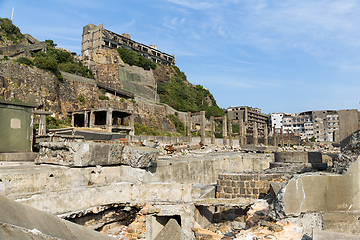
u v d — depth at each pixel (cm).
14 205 430
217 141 5488
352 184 790
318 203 779
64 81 4503
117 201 849
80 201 750
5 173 648
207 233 859
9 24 5672
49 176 717
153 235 879
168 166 1336
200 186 1429
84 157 808
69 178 765
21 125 1083
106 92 5441
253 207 977
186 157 1980
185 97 8412
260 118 13200
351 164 800
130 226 873
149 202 904
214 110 9200
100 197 804
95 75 6556
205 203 959
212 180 1833
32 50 5178
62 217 695
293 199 773
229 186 1313
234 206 979
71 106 4450
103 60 7062
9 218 388
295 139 7338
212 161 1859
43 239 391
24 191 662
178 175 1429
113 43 8450
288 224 762
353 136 889
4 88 3331
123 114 4022
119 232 857
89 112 3766
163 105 6862
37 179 691
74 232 500
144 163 946
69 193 725
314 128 10638
